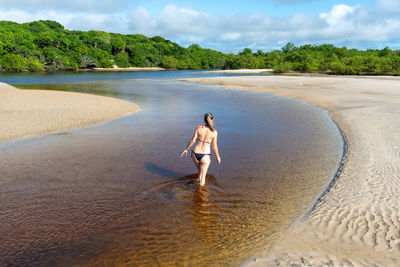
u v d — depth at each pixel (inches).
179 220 181.9
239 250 148.9
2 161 297.1
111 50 5674.2
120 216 187.0
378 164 276.1
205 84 1521.9
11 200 209.6
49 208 198.1
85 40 5305.1
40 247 153.9
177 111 651.5
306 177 256.2
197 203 205.6
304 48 5128.0
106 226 174.9
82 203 205.6
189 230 170.1
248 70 4298.7
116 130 448.8
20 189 228.7
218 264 137.6
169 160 304.2
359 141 367.9
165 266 137.3
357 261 134.9
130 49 5807.1
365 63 2834.6
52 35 4626.0
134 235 164.9
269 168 280.5
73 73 3309.5
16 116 537.3
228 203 205.8
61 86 1396.4
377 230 162.6
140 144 366.9
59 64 4249.5
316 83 1461.6
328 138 399.2
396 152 311.4
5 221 180.7
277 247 150.0
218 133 435.2
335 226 169.6
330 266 131.4
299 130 454.3
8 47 3722.9
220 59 6815.9
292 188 232.4
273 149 347.3
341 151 334.6
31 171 268.7
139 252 149.1
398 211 183.8
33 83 1614.2
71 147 350.9
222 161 302.0
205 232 167.6
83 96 855.7
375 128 434.6
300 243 153.2
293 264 134.3
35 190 227.1
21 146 353.7
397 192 212.5
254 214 189.3
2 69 3595.0
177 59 6190.9
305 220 178.9
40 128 453.1
